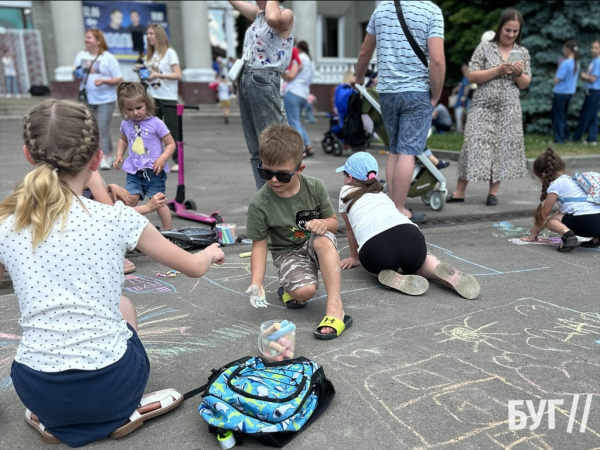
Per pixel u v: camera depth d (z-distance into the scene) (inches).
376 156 341.7
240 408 70.2
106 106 249.8
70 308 63.0
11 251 63.0
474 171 200.1
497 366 87.0
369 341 96.1
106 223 65.8
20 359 64.3
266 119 162.9
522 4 418.6
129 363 67.7
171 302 114.6
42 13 645.3
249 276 130.3
